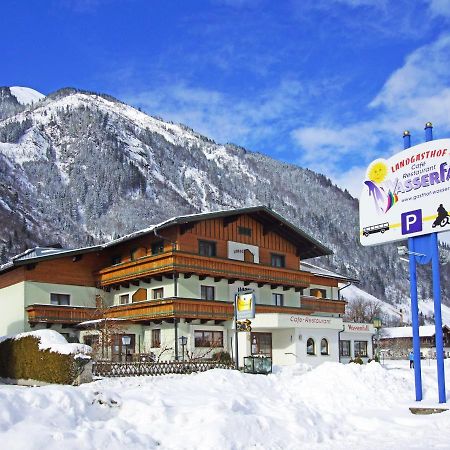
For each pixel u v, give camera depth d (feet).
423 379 74.74
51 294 124.06
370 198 66.85
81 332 119.55
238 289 128.26
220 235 127.65
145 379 72.23
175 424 43.47
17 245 377.30
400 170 64.08
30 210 501.56
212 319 117.50
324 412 51.75
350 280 174.40
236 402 48.44
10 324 123.75
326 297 167.22
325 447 42.01
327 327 127.44
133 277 122.42
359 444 42.96
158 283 121.90
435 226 59.77
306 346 122.83
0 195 472.03
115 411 44.70
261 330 122.21
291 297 143.74
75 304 127.54
